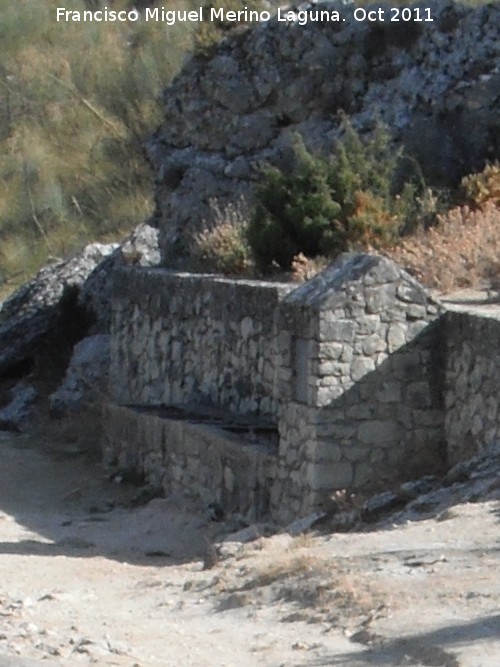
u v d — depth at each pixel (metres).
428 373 17.64
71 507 22.00
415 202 24.61
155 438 22.64
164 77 45.97
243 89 29.25
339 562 12.56
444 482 15.93
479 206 24.05
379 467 17.45
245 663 9.95
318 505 17.28
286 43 28.66
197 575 13.99
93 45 48.66
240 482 19.41
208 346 23.45
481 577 11.44
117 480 23.30
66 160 45.53
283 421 18.14
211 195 29.33
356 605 11.17
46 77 48.06
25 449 27.58
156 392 25.38
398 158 25.45
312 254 23.88
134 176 44.50
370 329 17.44
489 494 14.58
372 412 17.44
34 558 16.58
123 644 10.64
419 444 17.59
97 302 33.78
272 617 11.45
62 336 33.97
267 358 21.44
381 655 9.79
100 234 43.16
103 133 45.88
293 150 27.20
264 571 12.93
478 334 16.94
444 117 26.02
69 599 13.26
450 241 22.09
